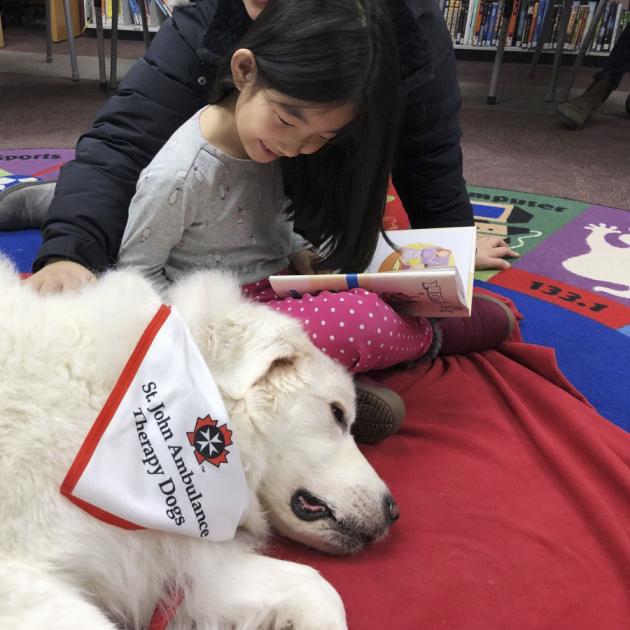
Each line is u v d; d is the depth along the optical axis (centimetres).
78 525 120
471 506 167
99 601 128
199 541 134
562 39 575
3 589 109
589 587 146
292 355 142
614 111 575
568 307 271
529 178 412
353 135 179
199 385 130
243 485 134
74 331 131
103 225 212
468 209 254
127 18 759
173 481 126
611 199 385
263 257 211
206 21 237
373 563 150
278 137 171
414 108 229
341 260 204
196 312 142
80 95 553
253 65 170
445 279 178
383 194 194
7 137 441
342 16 163
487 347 235
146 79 231
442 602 141
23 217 309
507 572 149
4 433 120
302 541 152
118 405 124
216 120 190
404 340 194
